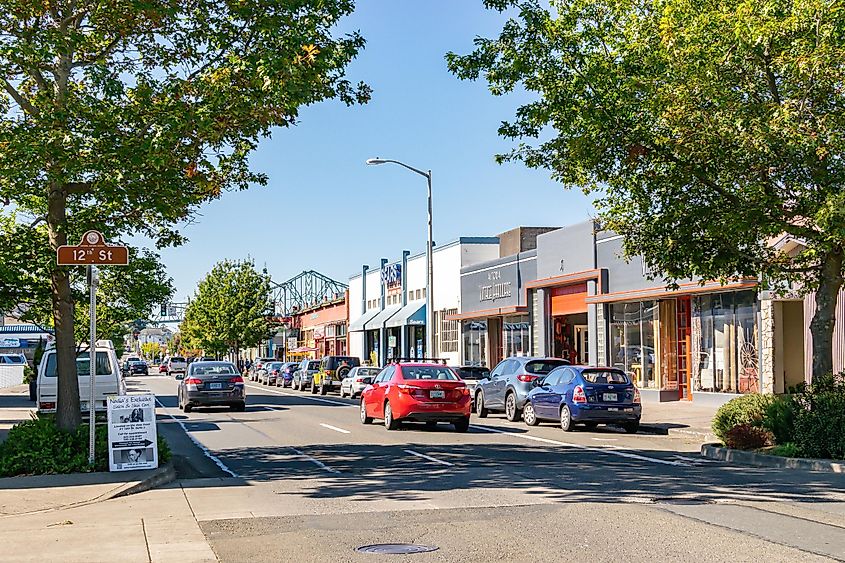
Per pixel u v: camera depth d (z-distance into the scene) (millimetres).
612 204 17672
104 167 12695
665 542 8375
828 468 13930
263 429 22578
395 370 22484
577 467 14414
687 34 14781
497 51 16188
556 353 36062
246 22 13680
